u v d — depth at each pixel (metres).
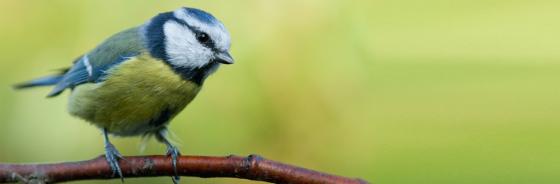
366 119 10.45
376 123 10.51
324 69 9.92
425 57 11.20
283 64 9.77
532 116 11.04
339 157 10.16
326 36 9.95
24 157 9.38
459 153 10.27
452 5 11.81
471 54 11.70
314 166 10.05
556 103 11.44
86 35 9.76
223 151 9.61
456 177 9.93
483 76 11.69
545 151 10.17
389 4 10.81
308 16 9.87
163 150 9.70
